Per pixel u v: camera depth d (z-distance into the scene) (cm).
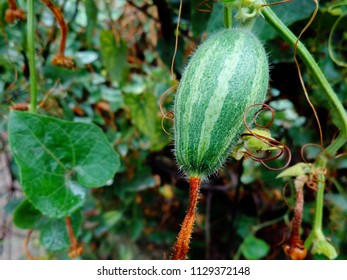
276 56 26
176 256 15
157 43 30
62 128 20
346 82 27
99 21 36
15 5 23
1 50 28
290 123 31
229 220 37
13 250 44
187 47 31
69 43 31
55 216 20
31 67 22
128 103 34
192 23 26
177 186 39
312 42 26
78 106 35
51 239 23
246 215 35
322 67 27
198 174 16
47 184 20
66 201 21
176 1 28
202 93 16
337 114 20
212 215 37
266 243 34
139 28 37
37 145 20
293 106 30
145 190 42
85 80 33
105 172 21
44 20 31
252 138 18
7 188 35
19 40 28
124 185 38
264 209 34
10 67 29
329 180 30
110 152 21
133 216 42
